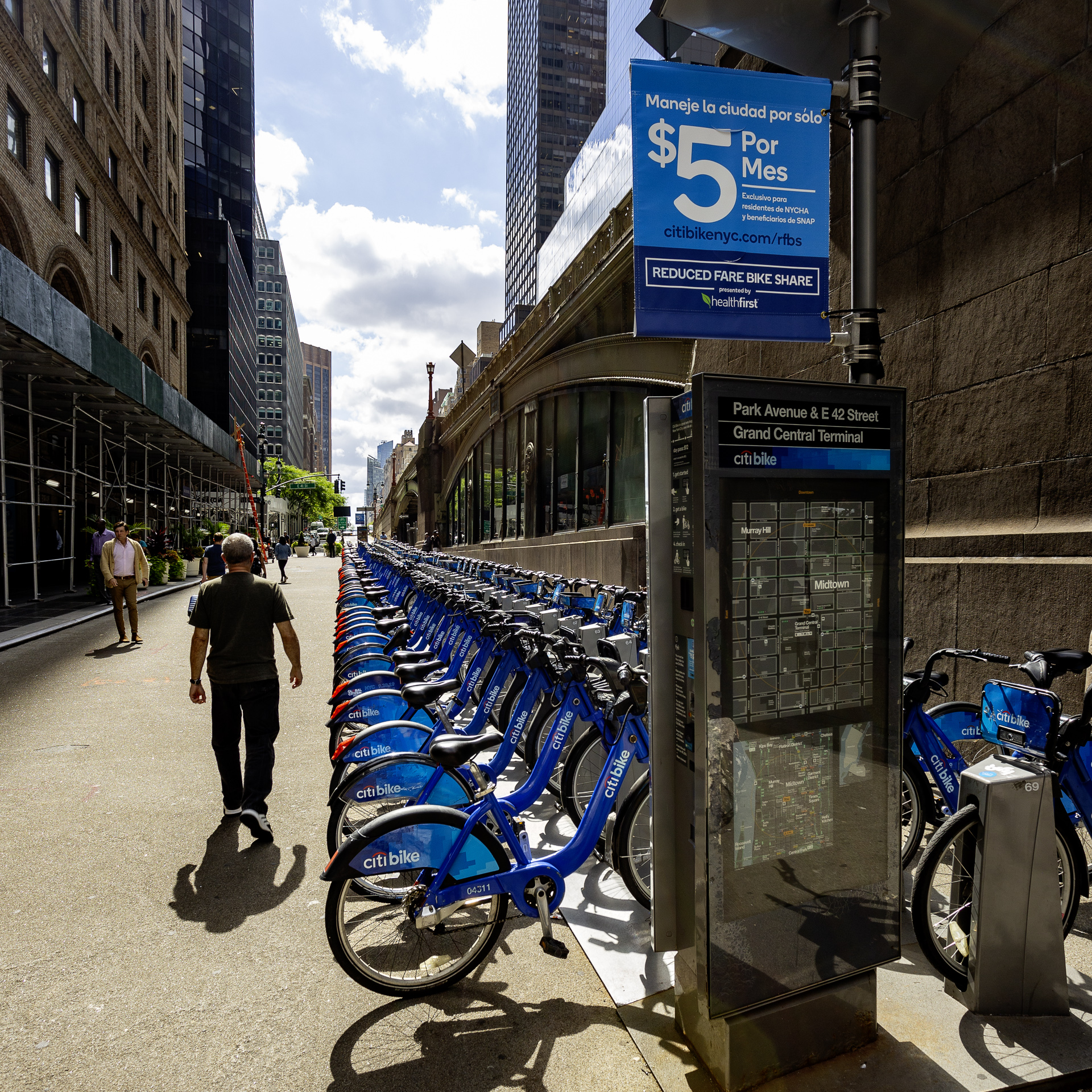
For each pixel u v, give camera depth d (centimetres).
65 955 300
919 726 357
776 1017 226
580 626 600
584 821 296
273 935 315
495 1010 265
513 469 2333
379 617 662
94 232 2408
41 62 1925
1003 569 481
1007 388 503
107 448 2659
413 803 329
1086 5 452
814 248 334
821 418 232
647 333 313
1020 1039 242
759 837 226
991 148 517
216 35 7106
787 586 230
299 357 16950
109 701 752
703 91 321
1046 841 254
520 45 11612
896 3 373
